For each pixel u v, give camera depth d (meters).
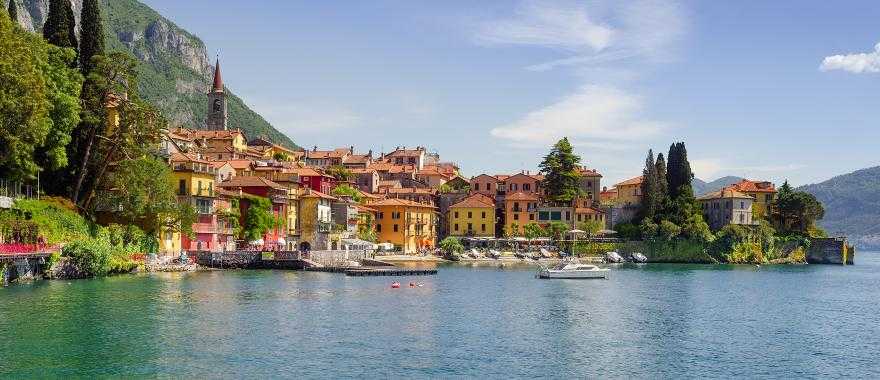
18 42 96.69
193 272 129.62
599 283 133.38
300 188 187.25
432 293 107.62
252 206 159.88
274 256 145.12
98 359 57.53
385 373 56.41
